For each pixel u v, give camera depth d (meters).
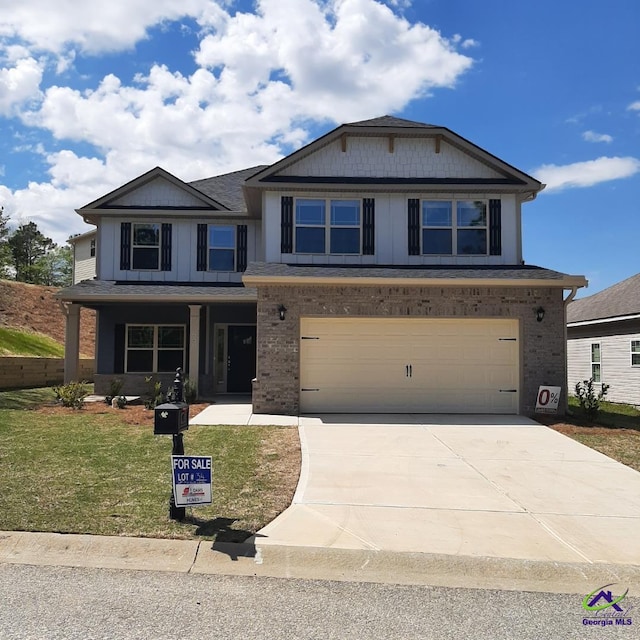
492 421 11.41
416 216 14.02
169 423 5.22
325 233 13.92
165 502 5.75
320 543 4.84
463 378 12.39
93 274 27.20
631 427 10.97
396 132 14.09
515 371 12.38
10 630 3.43
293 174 14.12
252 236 17.02
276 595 3.99
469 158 14.30
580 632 3.54
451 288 12.35
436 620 3.66
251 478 6.89
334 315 12.30
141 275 16.77
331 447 8.81
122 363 16.92
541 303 12.40
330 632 3.47
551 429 10.63
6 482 6.38
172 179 16.81
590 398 11.97
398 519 5.55
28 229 57.78
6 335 23.59
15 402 13.49
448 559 4.58
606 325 18.52
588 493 6.59
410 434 10.00
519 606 3.90
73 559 4.54
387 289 12.35
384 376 12.38
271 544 4.78
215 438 9.26
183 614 3.67
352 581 4.27
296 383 12.20
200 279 16.84
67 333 15.48
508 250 14.00
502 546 4.89
